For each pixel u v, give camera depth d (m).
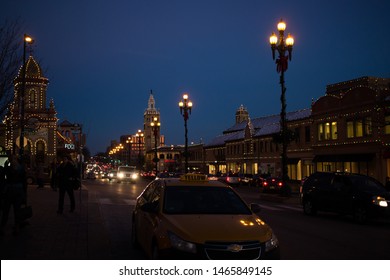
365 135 38.56
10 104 16.03
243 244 6.13
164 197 7.68
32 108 59.22
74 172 15.54
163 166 121.31
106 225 13.73
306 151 48.66
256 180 47.66
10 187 10.59
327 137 44.44
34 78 59.47
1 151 24.30
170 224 6.67
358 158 38.97
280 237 11.87
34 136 59.00
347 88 42.84
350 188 16.30
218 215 7.17
